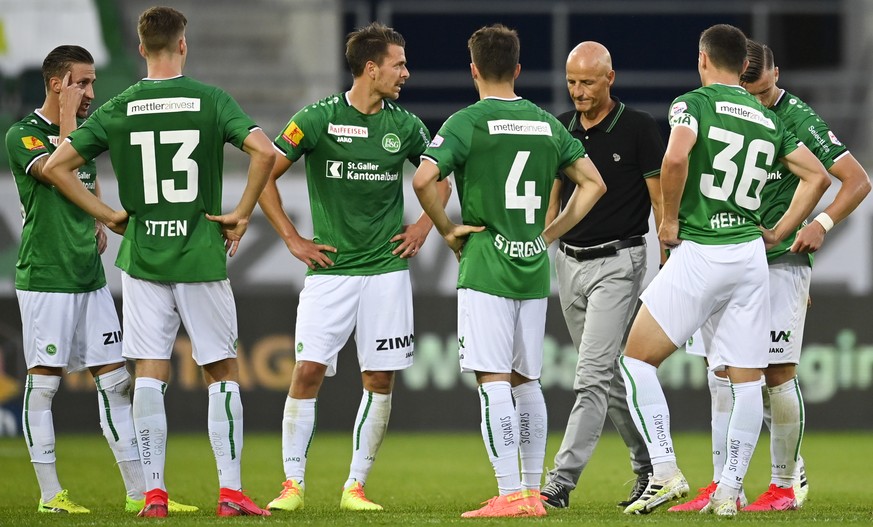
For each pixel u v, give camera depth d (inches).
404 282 839.1
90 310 844.0
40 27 2180.1
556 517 727.1
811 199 753.0
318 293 828.0
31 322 831.7
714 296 737.6
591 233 887.1
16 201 1796.3
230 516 735.7
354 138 816.9
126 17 2222.0
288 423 821.9
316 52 2282.2
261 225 1804.9
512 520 702.5
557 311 1772.9
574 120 915.4
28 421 833.5
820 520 711.1
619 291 880.3
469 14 2316.7
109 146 733.3
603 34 2347.4
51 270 827.4
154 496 739.4
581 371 872.3
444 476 1239.5
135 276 735.1
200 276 735.1
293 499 803.4
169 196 730.2
